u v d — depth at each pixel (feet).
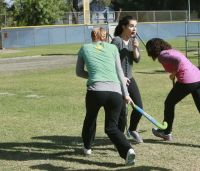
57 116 44.24
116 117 27.37
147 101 51.83
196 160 28.66
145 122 40.42
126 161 27.12
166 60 30.91
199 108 31.58
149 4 302.86
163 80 72.02
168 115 32.63
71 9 259.39
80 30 213.66
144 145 32.42
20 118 43.57
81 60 28.30
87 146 29.96
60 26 210.18
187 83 31.09
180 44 167.43
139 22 223.51
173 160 28.71
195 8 286.87
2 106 50.78
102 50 27.86
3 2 220.23
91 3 281.74
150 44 31.35
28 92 62.03
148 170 26.76
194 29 232.53
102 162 28.53
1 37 194.39
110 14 204.95
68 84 70.28
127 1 305.94
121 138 27.12
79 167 27.61
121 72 27.96
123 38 31.81
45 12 217.97
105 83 27.14
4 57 138.82
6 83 73.31
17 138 35.35
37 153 30.96
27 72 91.86
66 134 36.55
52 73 88.28
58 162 28.76
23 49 182.19
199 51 105.91
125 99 28.04
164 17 232.53
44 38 206.18
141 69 90.43
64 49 170.50
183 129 37.01
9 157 30.07
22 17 219.82
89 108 27.94
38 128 38.91
